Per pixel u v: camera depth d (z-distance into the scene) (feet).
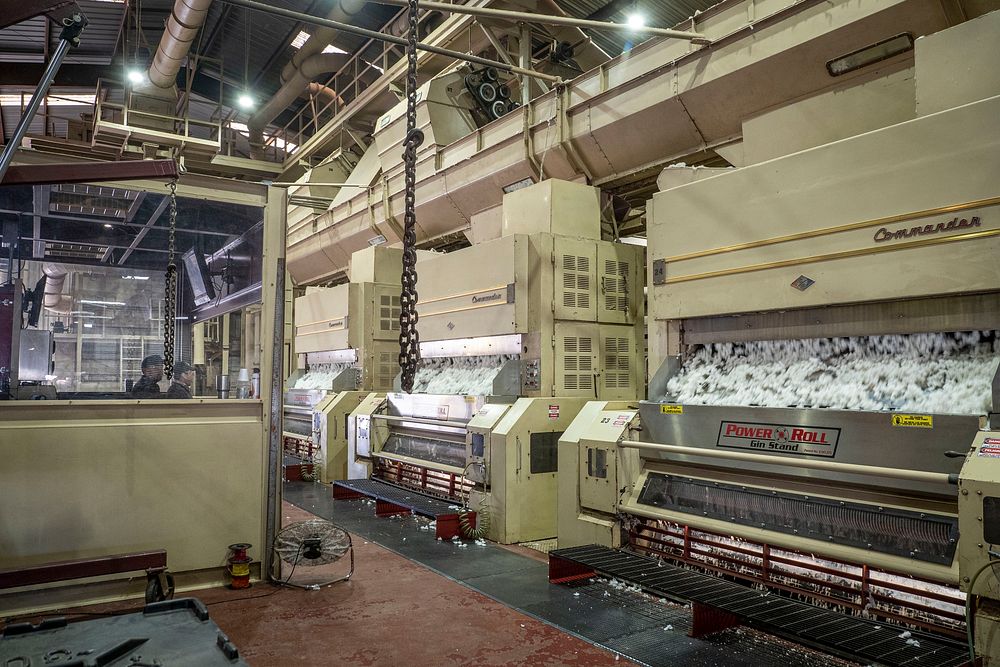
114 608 12.79
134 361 18.70
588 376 20.94
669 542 14.64
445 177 28.76
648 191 24.32
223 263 17.34
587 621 12.47
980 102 10.98
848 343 13.76
